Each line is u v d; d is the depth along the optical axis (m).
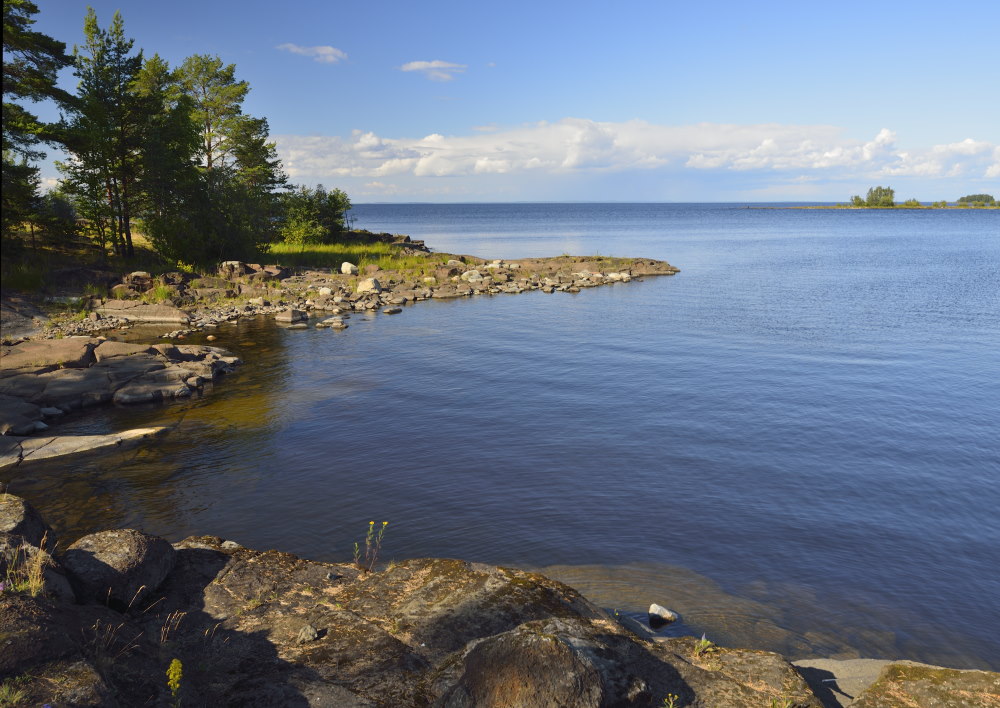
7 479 12.91
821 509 11.44
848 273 50.69
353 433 15.48
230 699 4.96
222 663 5.48
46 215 38.91
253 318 31.78
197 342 26.00
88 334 27.34
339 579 7.24
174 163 42.06
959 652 7.65
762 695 5.09
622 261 52.59
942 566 9.61
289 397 18.47
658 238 102.69
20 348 20.98
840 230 127.75
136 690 4.51
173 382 19.14
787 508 11.47
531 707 4.36
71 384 18.08
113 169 41.00
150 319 30.77
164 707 4.46
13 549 5.70
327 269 47.97
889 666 5.91
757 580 9.18
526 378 20.41
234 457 14.02
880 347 24.56
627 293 40.25
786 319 30.73
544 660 4.55
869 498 11.89
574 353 23.86
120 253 42.84
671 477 12.80
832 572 9.40
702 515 11.20
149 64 43.28
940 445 14.51
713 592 8.86
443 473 13.02
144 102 41.84
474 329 28.72
